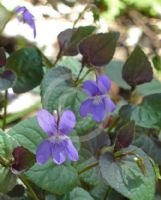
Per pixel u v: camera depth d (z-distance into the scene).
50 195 0.24
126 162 0.23
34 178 0.23
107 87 0.24
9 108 0.42
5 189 0.22
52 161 0.23
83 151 0.25
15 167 0.22
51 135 0.21
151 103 0.27
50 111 0.25
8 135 0.22
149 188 0.23
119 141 0.23
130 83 0.27
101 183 0.26
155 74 0.43
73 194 0.24
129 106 0.27
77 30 0.27
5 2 0.44
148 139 0.27
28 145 0.24
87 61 0.25
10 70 0.25
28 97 0.42
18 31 0.47
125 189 0.23
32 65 0.28
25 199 0.24
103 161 0.23
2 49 0.25
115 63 0.32
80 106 0.24
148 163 0.24
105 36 0.25
